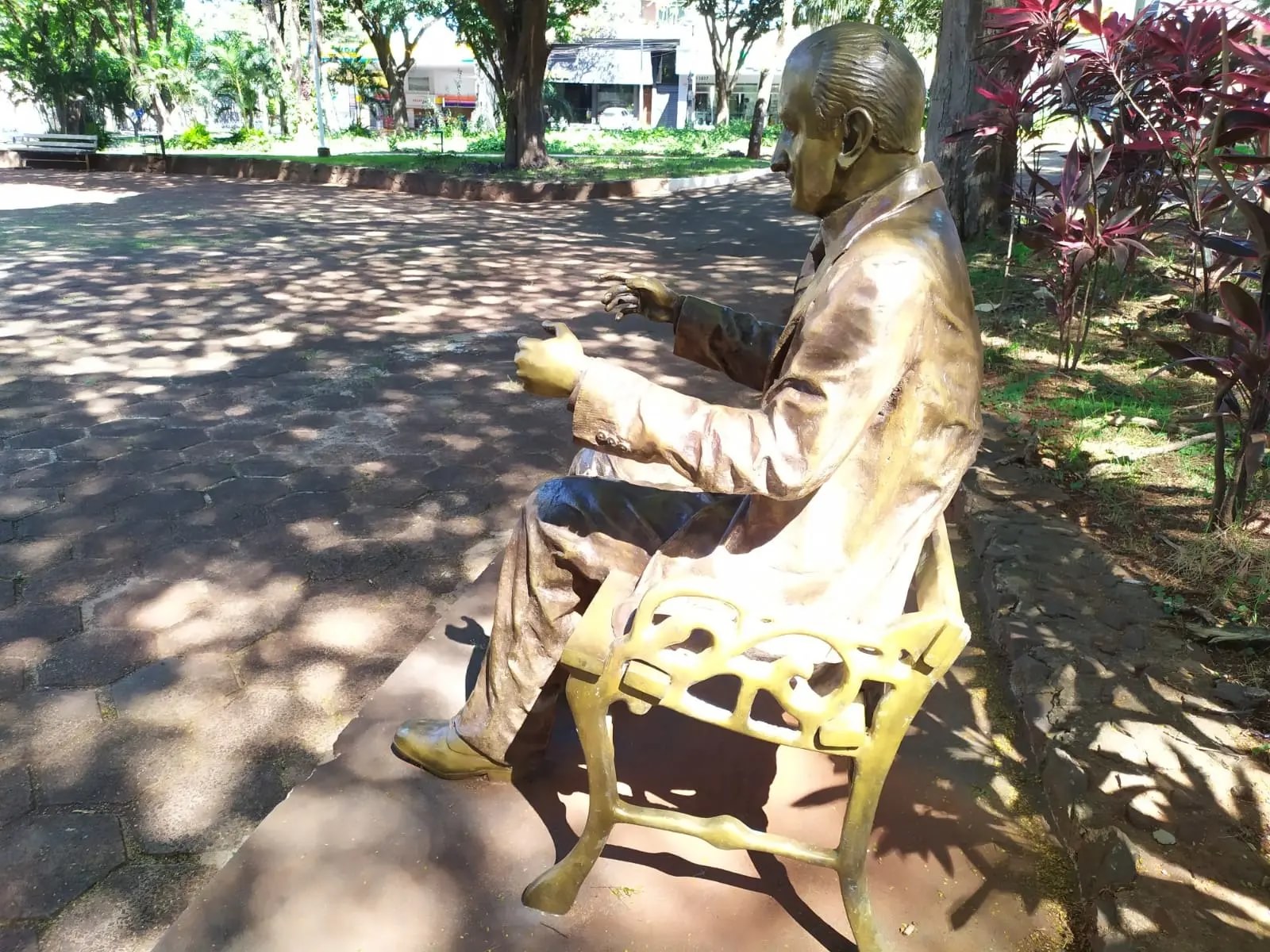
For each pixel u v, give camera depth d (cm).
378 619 294
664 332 655
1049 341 570
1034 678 235
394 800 203
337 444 437
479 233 1133
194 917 173
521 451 436
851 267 146
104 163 2053
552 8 2450
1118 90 514
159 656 271
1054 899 182
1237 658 246
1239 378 288
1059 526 315
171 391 508
